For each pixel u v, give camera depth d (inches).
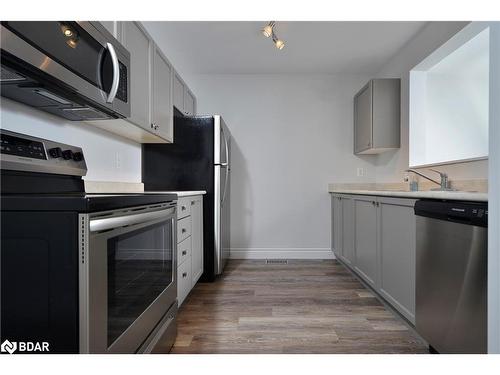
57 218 35.2
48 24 42.6
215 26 108.0
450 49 100.7
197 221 105.4
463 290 50.9
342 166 154.4
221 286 110.0
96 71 54.3
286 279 118.5
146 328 53.1
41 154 53.7
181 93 126.6
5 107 51.1
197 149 117.3
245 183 154.5
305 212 154.6
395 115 128.2
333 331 74.5
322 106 154.6
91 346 35.5
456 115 117.9
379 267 89.9
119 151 93.0
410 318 70.6
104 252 38.4
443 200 59.2
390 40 118.5
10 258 35.3
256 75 154.3
